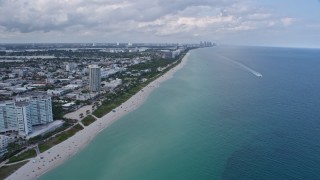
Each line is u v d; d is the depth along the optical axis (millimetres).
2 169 186500
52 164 193125
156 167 186375
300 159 187250
